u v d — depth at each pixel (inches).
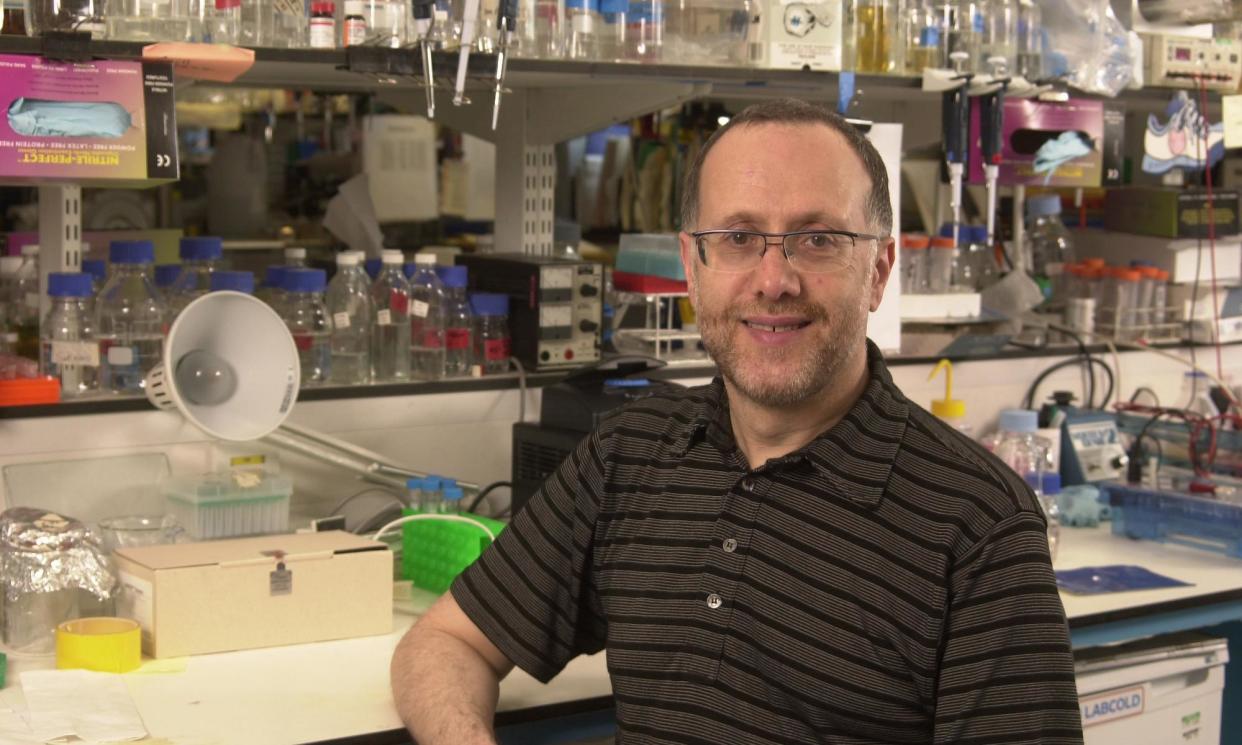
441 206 199.6
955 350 113.7
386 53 84.2
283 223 189.9
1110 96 113.9
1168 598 84.9
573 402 88.5
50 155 75.3
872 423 59.7
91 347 84.4
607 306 107.0
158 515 83.6
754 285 58.5
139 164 77.7
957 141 105.5
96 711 63.1
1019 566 55.1
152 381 80.6
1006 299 120.2
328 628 75.0
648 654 60.8
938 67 107.4
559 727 68.5
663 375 98.6
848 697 56.9
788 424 60.9
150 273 93.2
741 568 59.2
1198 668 93.5
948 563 56.1
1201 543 97.0
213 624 72.1
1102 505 105.1
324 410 91.1
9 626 72.0
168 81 78.0
